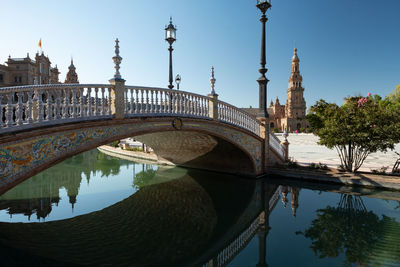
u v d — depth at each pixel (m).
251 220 8.34
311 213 8.75
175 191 12.20
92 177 15.66
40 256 5.88
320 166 14.36
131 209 9.53
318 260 5.58
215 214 9.01
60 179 15.04
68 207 9.71
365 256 5.71
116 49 7.72
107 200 10.71
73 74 57.44
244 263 5.58
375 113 11.30
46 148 5.93
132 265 5.50
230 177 15.20
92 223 8.08
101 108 8.12
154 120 8.86
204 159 17.66
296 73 98.50
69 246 6.43
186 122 10.19
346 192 11.24
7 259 5.72
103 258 5.83
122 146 30.64
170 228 7.77
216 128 11.75
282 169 14.54
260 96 15.09
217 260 5.75
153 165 20.66
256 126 14.84
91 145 6.98
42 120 5.84
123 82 7.84
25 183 13.98
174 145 17.44
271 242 6.62
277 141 16.83
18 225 7.79
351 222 7.79
